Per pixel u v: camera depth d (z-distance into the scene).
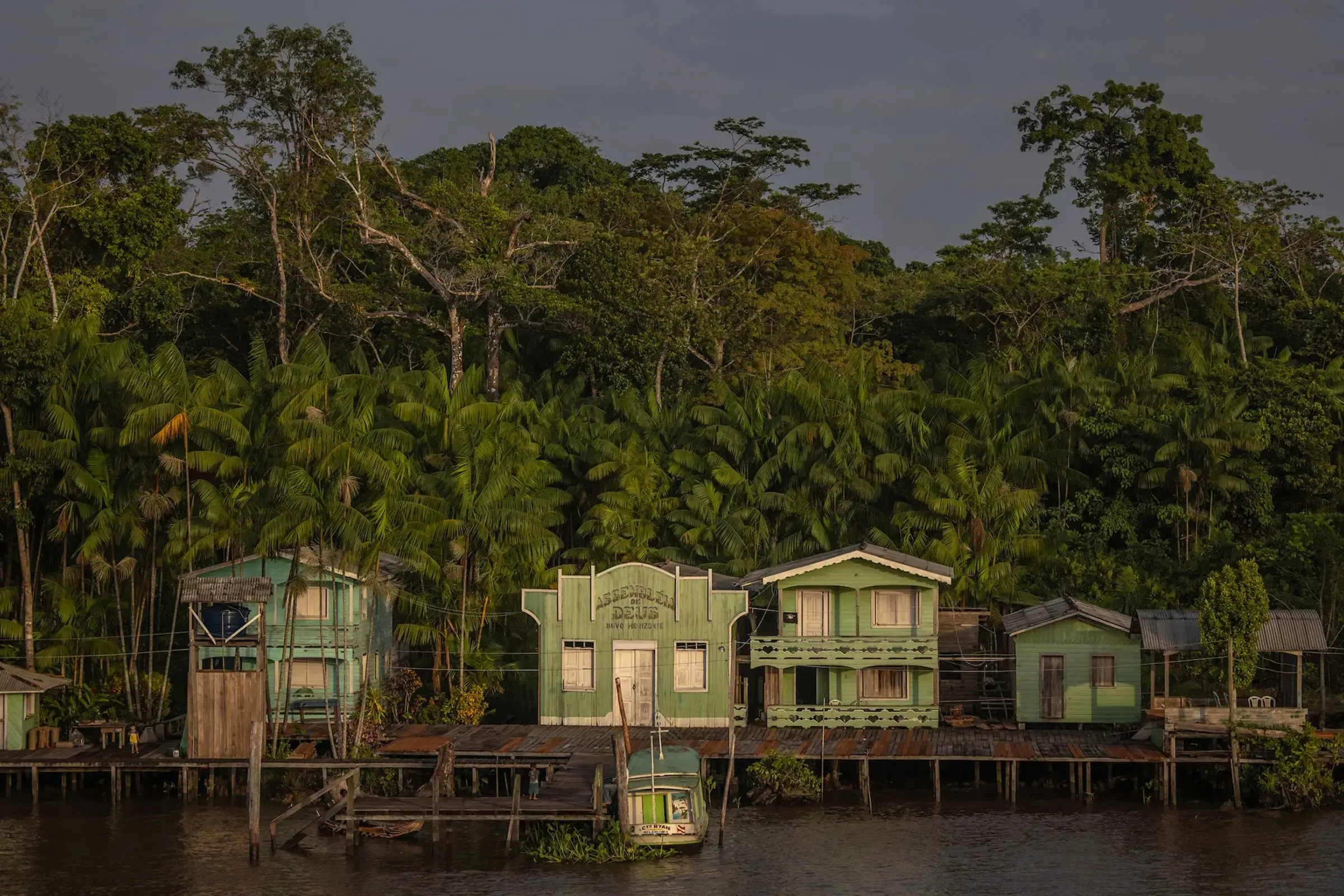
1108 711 58.06
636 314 82.00
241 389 66.50
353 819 45.88
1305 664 63.12
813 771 53.53
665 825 45.47
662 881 42.56
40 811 51.31
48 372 61.53
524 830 47.94
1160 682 61.66
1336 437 73.88
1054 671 58.28
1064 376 76.25
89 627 62.34
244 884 42.53
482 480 65.31
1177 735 51.69
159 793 54.00
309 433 58.41
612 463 71.50
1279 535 68.75
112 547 63.06
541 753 53.00
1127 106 99.94
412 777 53.44
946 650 61.84
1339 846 45.78
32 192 75.25
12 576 67.44
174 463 60.91
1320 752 51.59
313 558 59.03
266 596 53.50
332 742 52.97
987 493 68.25
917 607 59.16
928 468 71.88
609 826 45.72
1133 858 44.62
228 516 61.31
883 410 74.12
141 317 79.62
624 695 59.16
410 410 69.19
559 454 73.81
